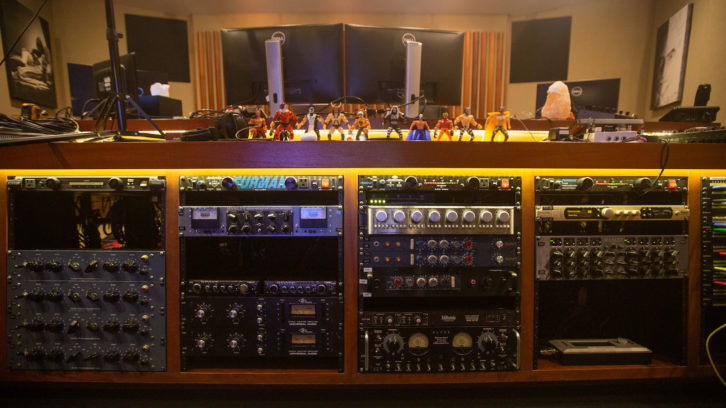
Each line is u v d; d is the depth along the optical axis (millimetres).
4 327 1364
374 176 1333
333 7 5316
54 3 4621
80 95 2863
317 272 1549
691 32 3984
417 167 1252
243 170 1338
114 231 1688
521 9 5391
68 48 4707
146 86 2623
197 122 1923
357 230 1353
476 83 5598
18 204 1374
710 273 1395
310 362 1452
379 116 2049
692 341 1415
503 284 1372
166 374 1369
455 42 2059
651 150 1269
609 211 1350
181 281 1356
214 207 1322
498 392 1472
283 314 1370
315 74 1996
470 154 1252
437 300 1523
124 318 1358
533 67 5438
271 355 1377
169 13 5379
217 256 1697
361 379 1379
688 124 2023
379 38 1981
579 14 5230
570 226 1562
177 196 1338
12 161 1225
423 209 1340
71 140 1338
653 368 1420
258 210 1330
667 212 1367
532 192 1362
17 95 3875
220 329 1374
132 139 1524
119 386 1427
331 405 1394
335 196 1548
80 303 1351
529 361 1396
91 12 4832
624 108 5074
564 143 1259
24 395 1427
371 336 1369
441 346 1376
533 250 1374
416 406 1392
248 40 2010
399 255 1354
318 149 1250
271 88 1953
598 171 1362
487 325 1383
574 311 1806
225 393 1450
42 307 1354
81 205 1693
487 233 1345
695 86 3898
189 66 5473
